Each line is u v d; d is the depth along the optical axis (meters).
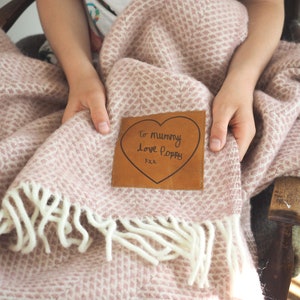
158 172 0.51
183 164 0.51
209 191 0.50
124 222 0.48
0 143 0.51
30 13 1.20
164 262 0.47
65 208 0.45
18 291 0.43
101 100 0.56
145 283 0.45
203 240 0.46
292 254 0.51
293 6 0.83
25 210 0.46
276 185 0.52
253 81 0.60
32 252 0.49
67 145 0.51
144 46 0.63
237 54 0.64
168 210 0.49
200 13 0.60
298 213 0.47
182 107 0.55
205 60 0.62
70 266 0.47
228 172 0.50
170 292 0.44
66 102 0.67
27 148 0.53
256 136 0.57
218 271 0.46
